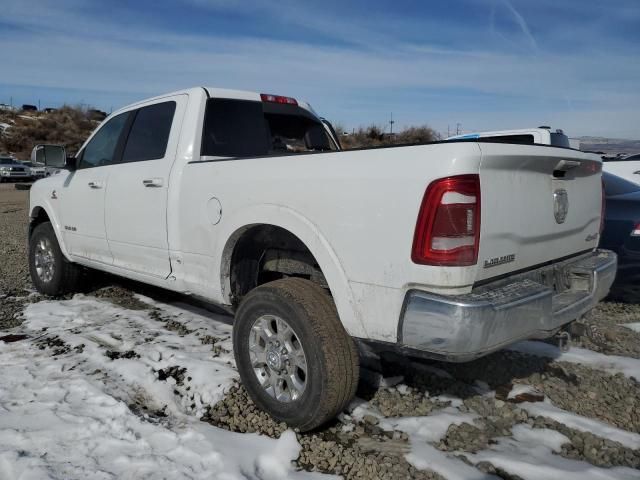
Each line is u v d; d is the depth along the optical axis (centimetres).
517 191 286
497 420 329
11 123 6125
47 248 595
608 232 573
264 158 336
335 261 293
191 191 386
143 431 311
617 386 379
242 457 287
